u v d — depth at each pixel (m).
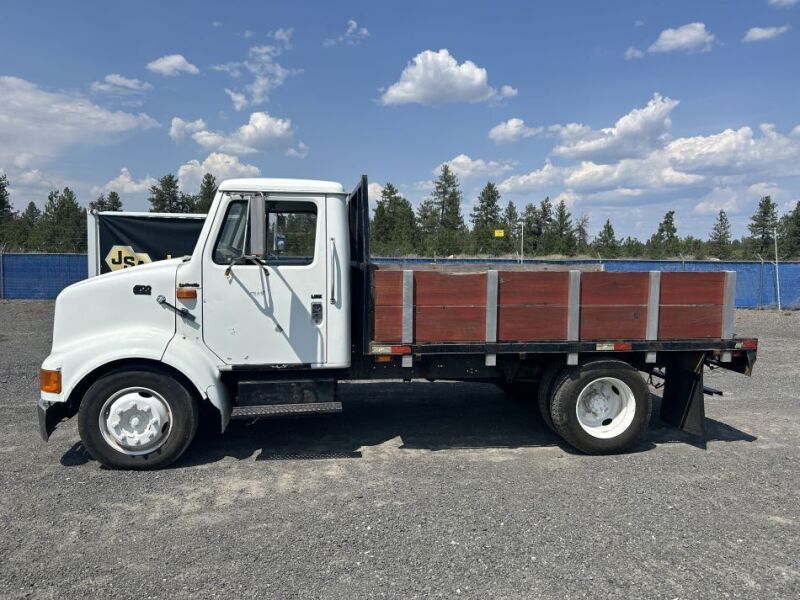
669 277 5.38
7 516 4.00
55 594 3.07
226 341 5.02
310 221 5.18
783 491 4.54
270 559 3.44
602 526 3.90
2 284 20.28
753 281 20.66
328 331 5.15
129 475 4.77
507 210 62.16
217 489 4.50
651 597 3.08
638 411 5.38
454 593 3.10
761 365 10.10
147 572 3.29
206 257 4.96
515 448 5.59
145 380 4.79
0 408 6.75
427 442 5.75
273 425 6.25
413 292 5.14
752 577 3.29
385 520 3.97
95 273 10.42
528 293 5.23
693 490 4.54
